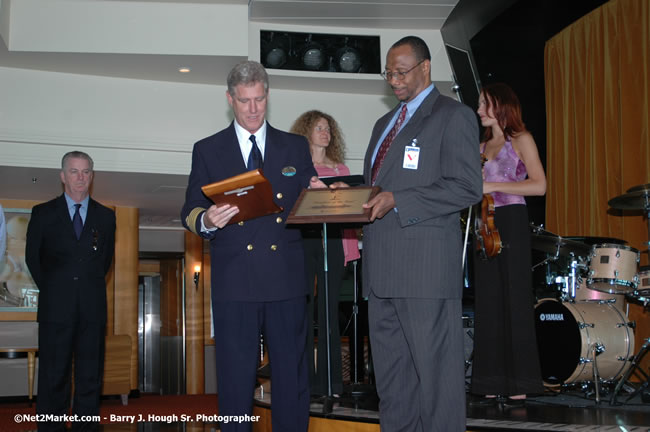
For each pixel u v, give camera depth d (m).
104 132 7.30
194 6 6.78
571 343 3.93
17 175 7.63
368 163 2.79
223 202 2.30
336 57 7.23
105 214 4.60
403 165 2.41
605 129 5.75
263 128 2.64
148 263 14.59
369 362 4.80
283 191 2.59
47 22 6.57
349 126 7.69
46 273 4.41
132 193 9.02
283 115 7.55
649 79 5.30
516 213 3.47
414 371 2.49
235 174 2.58
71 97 7.25
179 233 13.35
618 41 5.63
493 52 6.59
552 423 2.80
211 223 2.34
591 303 4.29
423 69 2.50
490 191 3.41
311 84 7.39
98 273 4.52
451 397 2.32
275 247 2.54
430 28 7.19
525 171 3.57
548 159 6.46
